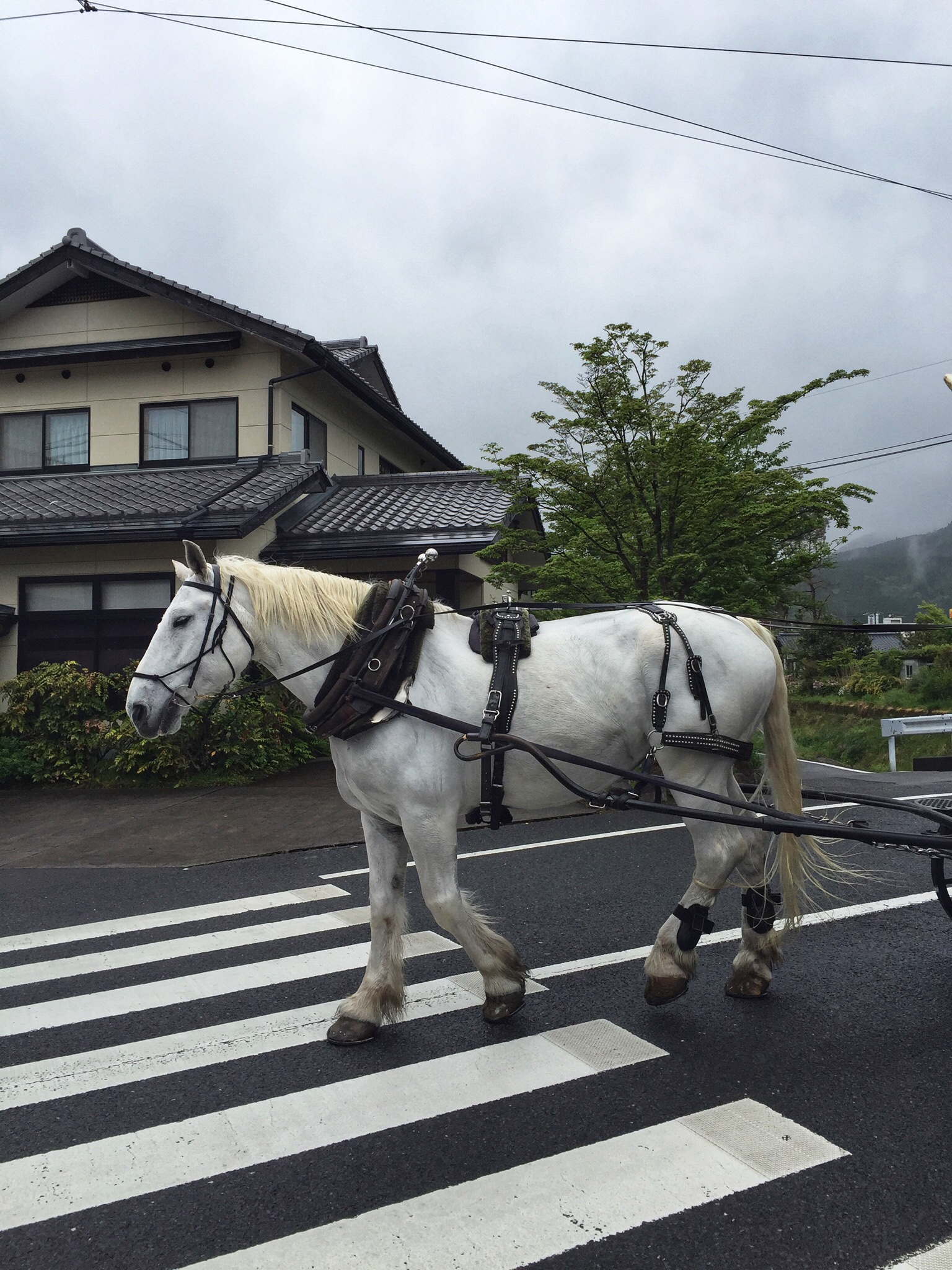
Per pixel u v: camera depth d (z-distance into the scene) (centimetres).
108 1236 228
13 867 693
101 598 1191
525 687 338
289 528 1230
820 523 894
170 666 347
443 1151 262
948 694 1527
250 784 999
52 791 1006
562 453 934
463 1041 341
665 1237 221
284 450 1388
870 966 412
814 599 2270
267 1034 356
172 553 1160
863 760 1305
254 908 545
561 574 931
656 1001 350
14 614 1203
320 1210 236
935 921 479
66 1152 270
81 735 1033
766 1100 288
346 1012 346
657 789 482
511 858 638
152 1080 317
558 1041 337
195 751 1019
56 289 1450
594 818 790
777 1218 227
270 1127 280
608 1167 251
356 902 549
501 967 350
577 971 411
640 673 346
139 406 1423
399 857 361
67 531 1106
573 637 356
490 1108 287
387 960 354
